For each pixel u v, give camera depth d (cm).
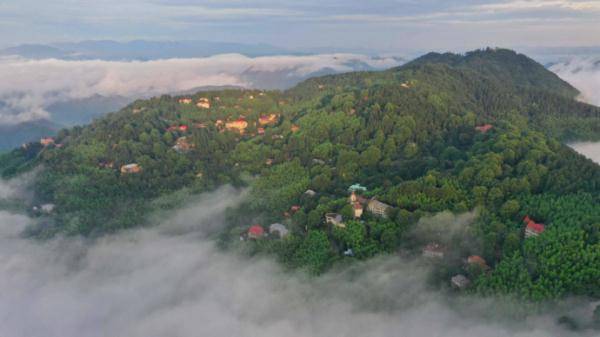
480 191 15600
